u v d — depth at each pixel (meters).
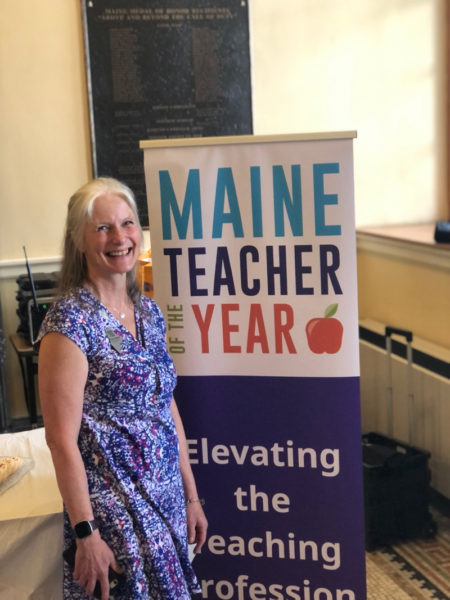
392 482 3.08
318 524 2.24
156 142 2.14
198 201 2.15
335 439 2.19
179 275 2.19
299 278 2.14
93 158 3.94
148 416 1.82
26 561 1.99
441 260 3.41
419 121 4.29
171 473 1.87
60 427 1.68
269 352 2.19
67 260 1.83
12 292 3.93
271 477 2.24
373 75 4.20
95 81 3.89
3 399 3.86
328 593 2.26
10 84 3.81
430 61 4.24
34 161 3.89
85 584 1.69
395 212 4.34
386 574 2.90
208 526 2.30
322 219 2.10
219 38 3.98
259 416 2.22
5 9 3.75
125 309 1.88
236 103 4.05
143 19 3.89
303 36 4.09
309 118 4.18
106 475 1.75
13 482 2.11
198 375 2.23
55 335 1.70
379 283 4.04
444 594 2.75
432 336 3.58
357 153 4.25
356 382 2.15
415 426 3.53
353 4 4.12
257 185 2.11
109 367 1.75
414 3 4.17
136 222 1.87
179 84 3.98
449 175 4.34
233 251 2.16
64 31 3.83
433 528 3.18
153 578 1.77
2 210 3.88
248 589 2.31
